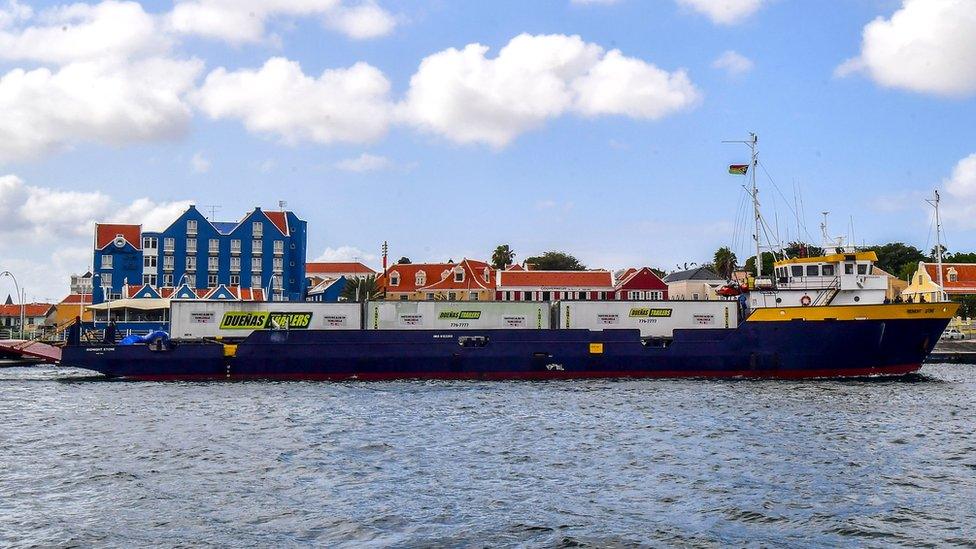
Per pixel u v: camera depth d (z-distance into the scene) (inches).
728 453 1216.8
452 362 2380.7
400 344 2378.2
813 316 2332.7
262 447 1264.8
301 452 1225.4
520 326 2513.5
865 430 1425.9
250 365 2377.0
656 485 1020.5
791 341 2343.8
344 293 5265.8
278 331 2378.2
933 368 2977.4
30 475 1078.4
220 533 826.8
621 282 4889.3
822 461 1160.8
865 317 2309.3
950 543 795.4
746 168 2632.9
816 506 923.4
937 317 2310.5
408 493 981.2
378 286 5211.6
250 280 5206.7
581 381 2294.5
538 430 1419.8
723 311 2503.7
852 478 1056.8
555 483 1032.2
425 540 802.8
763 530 837.2
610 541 799.7
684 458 1180.5
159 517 881.5
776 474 1079.0
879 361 2336.4
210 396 1942.7
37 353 2497.5
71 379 2442.2
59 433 1407.5
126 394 2004.2
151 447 1268.5
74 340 2539.4
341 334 2383.1
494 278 5088.6
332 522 861.8
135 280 5044.3
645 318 2503.7
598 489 1001.5
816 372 2352.4
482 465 1136.8
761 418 1557.6
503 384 2214.6
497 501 944.3
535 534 820.6
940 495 971.9
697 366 2377.0
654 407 1710.1
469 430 1422.2
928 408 1711.4
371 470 1104.8
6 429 1454.2
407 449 1249.4
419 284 5172.2
